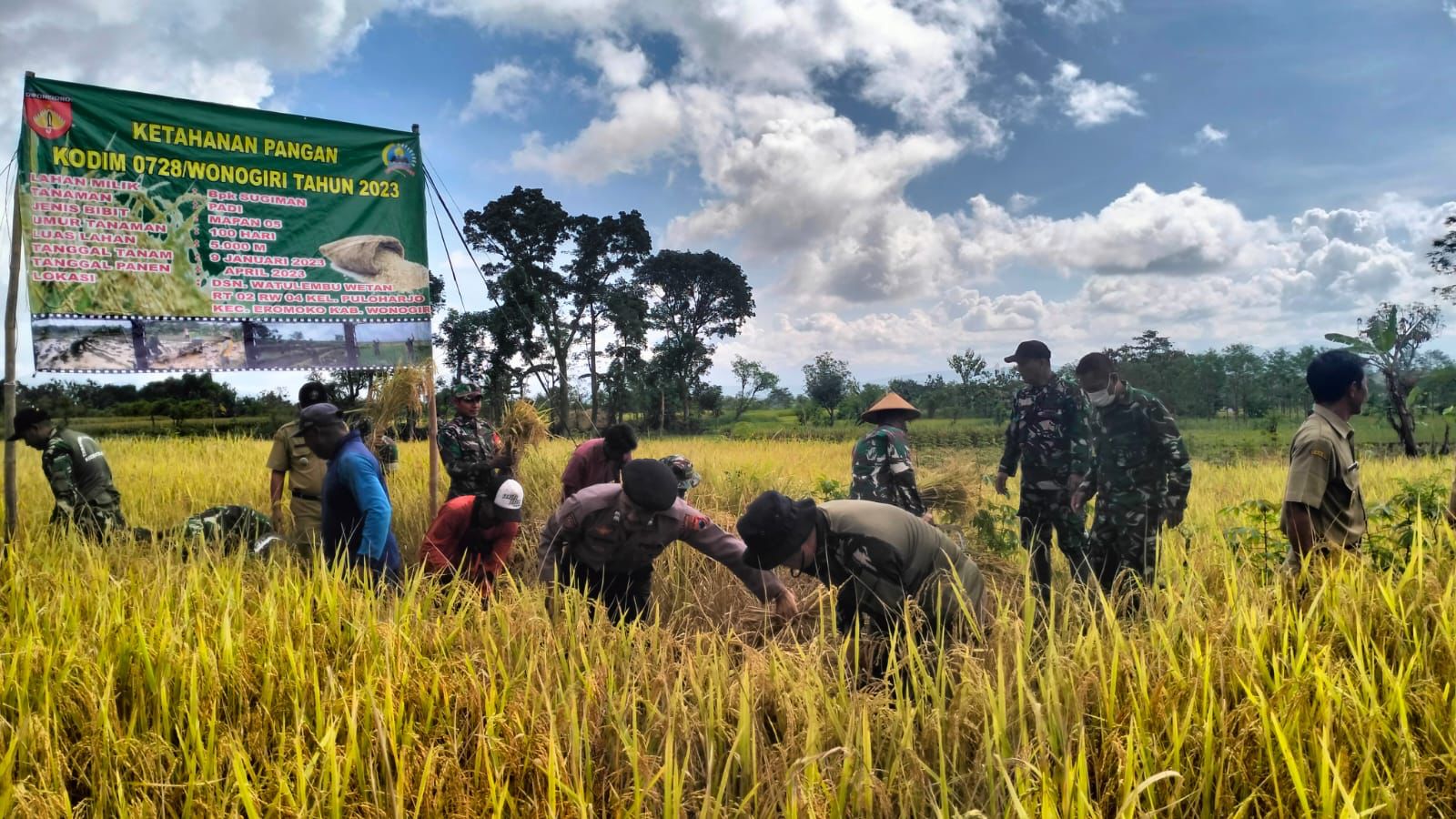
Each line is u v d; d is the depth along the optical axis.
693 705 3.19
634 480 4.44
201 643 3.27
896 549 3.75
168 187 6.98
